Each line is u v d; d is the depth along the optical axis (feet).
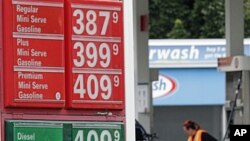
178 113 141.28
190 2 147.64
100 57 34.19
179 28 145.89
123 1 34.71
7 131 32.63
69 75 33.60
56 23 33.53
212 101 139.44
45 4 33.37
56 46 33.45
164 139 140.67
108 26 34.40
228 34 78.18
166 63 138.82
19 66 32.89
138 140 63.41
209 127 140.15
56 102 33.35
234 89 75.25
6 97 32.63
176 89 139.95
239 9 78.02
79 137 33.78
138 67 83.10
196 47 138.62
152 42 138.82
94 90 34.01
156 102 140.15
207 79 139.13
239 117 74.18
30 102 32.96
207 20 146.51
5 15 32.76
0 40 32.73
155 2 146.61
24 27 32.99
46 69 33.24
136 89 82.33
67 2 33.73
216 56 138.31
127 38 34.71
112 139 34.30
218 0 146.20
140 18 83.30
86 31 33.99
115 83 34.37
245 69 73.41
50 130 33.30
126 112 34.55
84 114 33.91
